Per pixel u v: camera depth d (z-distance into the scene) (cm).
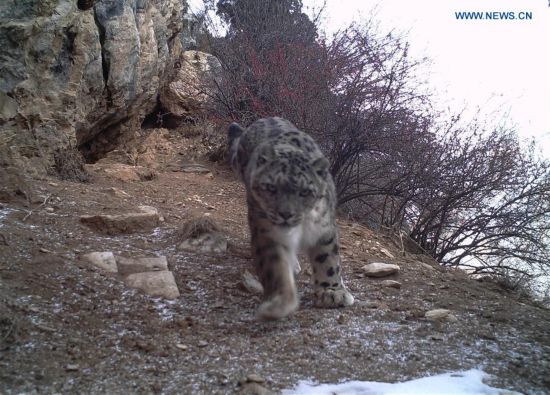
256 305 192
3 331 158
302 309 190
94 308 179
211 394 141
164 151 426
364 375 151
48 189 263
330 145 321
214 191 328
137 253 220
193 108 460
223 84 425
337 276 194
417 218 320
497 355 162
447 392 141
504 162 298
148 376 148
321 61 334
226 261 225
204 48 538
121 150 394
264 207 178
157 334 169
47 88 287
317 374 151
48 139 289
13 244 203
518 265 302
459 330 178
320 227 188
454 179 299
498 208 304
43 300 177
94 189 281
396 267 228
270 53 393
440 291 217
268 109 353
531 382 148
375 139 309
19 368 146
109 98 350
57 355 153
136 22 372
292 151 183
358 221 333
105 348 159
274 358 158
